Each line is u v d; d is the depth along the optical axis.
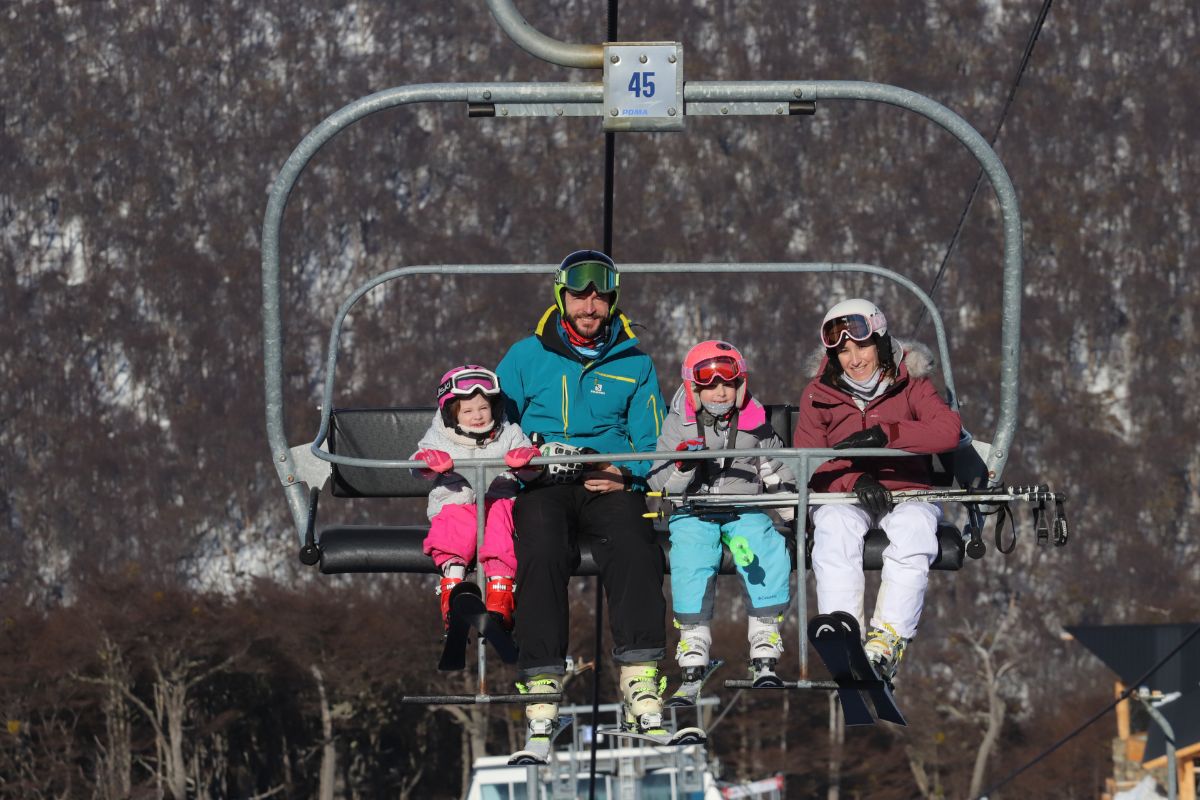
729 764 157.25
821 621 11.02
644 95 10.93
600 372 13.09
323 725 165.50
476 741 156.50
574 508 12.45
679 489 12.22
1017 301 12.23
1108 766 156.12
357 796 167.25
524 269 14.99
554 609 11.58
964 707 182.00
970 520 13.17
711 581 12.13
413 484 15.66
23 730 151.75
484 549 12.18
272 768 168.38
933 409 12.81
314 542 13.32
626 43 10.92
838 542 12.17
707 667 11.88
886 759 161.75
